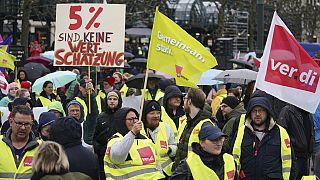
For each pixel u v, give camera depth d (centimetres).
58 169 1105
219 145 1314
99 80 3372
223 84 3347
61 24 2000
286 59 1775
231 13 8619
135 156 1486
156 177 1494
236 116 1950
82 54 1992
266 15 9244
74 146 1291
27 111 1415
